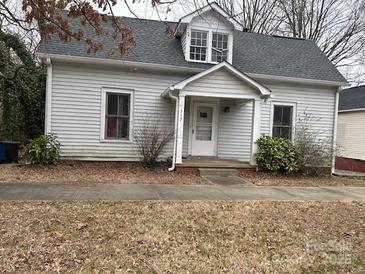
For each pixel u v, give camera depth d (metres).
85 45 12.08
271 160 11.92
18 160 12.87
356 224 6.19
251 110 13.88
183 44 13.39
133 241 4.86
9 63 14.09
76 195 7.46
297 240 5.25
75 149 12.10
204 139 13.58
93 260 4.16
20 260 4.07
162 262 4.20
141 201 7.15
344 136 21.03
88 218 5.79
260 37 16.14
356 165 19.34
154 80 12.68
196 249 4.69
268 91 11.80
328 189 9.80
